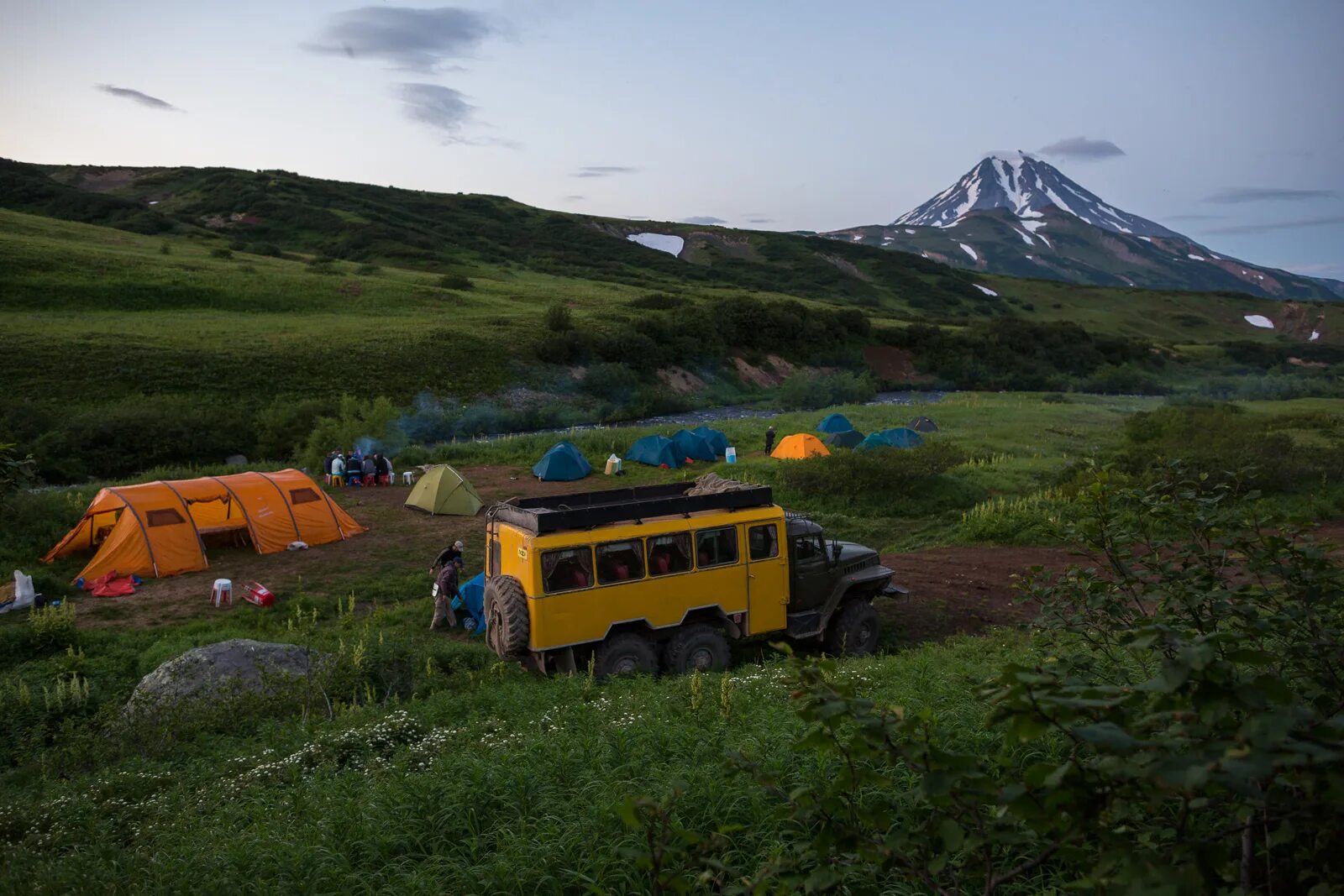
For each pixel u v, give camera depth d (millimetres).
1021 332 99938
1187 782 1724
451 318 71562
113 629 16219
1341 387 80938
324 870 5195
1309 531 3895
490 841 5484
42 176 131375
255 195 138750
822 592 13570
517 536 11945
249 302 71750
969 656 10812
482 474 33062
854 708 2389
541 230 166375
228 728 10391
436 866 5102
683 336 76625
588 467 32812
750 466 30812
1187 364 106188
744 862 4625
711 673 10672
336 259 111438
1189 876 1775
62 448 36031
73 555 20953
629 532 11992
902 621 15133
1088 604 4559
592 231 170750
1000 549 20188
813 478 27641
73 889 5449
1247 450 25094
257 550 21734
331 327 63406
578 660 12234
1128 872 1849
